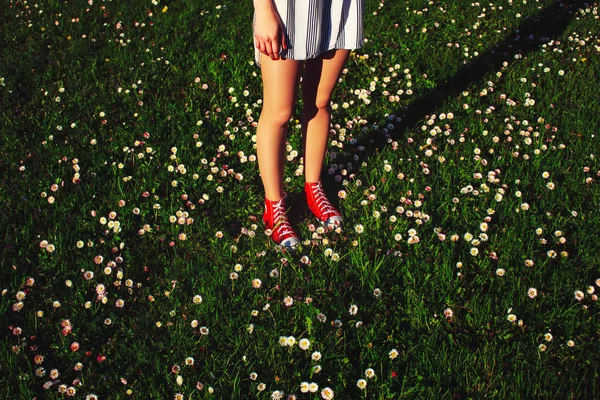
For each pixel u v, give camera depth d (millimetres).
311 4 2039
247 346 2072
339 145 3119
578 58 4047
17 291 2295
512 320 2100
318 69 2334
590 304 2195
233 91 3719
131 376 1989
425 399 1864
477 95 3621
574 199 2699
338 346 2068
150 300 2258
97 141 3244
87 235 2568
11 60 4098
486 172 2936
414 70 3973
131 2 5062
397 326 2133
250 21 4719
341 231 2572
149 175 2922
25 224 2627
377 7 4941
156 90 3807
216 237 2553
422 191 2799
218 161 3080
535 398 1854
